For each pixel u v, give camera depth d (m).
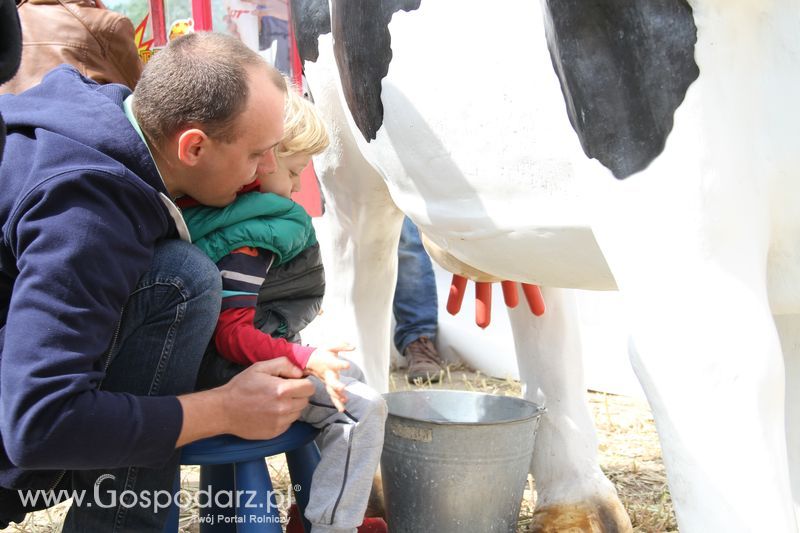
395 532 1.88
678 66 1.06
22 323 1.23
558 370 2.00
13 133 1.36
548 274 1.50
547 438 2.01
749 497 1.07
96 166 1.28
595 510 1.97
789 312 1.25
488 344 3.82
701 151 1.07
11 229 1.26
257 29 4.22
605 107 1.13
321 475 1.55
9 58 1.07
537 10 1.27
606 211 1.18
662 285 1.12
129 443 1.28
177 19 4.34
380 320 2.26
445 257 1.90
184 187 1.45
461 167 1.47
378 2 1.56
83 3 2.28
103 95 1.40
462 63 1.40
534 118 1.31
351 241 2.21
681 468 1.13
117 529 1.45
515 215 1.42
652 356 1.15
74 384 1.23
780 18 1.05
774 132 1.08
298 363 1.46
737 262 1.09
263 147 1.41
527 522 2.17
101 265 1.26
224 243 1.50
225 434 1.47
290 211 1.57
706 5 1.04
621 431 2.92
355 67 1.66
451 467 1.74
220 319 1.50
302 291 1.71
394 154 1.64
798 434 1.43
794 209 1.11
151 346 1.41
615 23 1.09
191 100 1.34
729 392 1.08
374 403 1.54
